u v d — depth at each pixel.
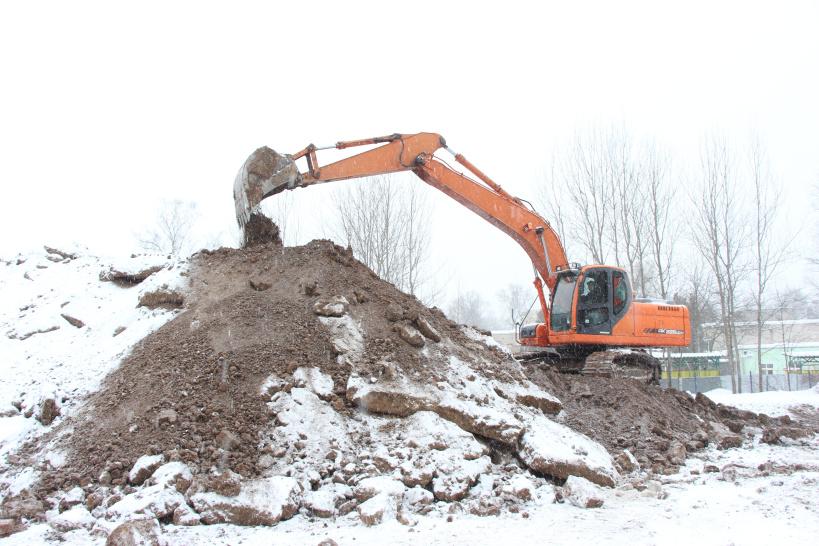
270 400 6.94
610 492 6.70
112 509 5.35
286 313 8.36
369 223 23.55
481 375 8.41
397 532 5.28
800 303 53.88
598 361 11.84
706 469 7.73
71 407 7.46
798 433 9.83
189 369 7.34
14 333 9.64
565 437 7.63
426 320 8.91
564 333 12.59
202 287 9.38
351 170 10.44
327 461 6.37
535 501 6.24
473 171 12.13
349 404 7.19
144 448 6.21
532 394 8.57
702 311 38.44
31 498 5.78
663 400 10.84
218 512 5.45
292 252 9.85
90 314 9.95
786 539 5.02
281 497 5.64
